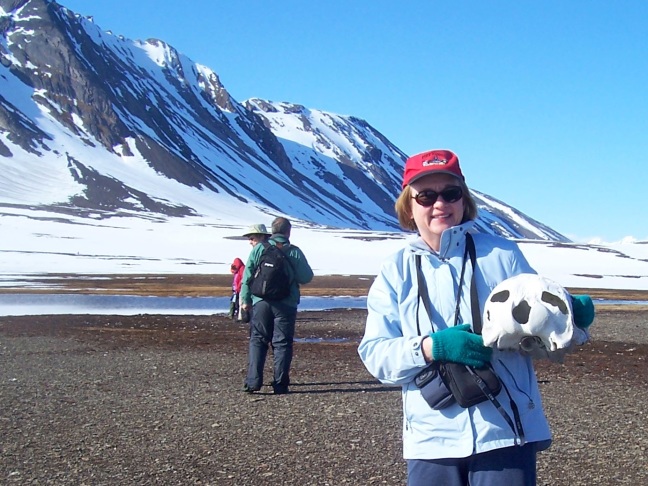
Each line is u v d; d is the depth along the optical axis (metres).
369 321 3.92
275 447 7.30
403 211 4.18
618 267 83.75
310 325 22.00
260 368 10.29
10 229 98.06
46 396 9.95
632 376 12.00
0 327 19.89
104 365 12.98
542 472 6.48
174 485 6.11
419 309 3.80
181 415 8.79
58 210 135.12
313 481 6.21
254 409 9.16
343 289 44.09
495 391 3.52
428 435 3.66
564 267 81.81
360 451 7.14
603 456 6.99
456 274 3.80
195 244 92.38
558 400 9.78
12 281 45.00
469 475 3.63
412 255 3.92
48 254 73.75
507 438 3.54
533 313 3.40
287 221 10.52
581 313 3.52
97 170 199.12
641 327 22.19
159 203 184.38
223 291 40.00
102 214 135.12
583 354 15.10
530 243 111.25
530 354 3.54
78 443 7.45
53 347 15.59
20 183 177.50
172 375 11.89
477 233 3.98
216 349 15.67
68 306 29.12
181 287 42.84
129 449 7.23
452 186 3.91
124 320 22.66
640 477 6.34
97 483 6.15
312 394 10.21
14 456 6.96
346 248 95.94
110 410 9.06
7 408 9.13
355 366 13.11
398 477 6.32
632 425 8.28
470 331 3.66
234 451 7.16
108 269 60.31
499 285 3.61
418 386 3.65
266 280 10.12
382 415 8.80
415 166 3.95
